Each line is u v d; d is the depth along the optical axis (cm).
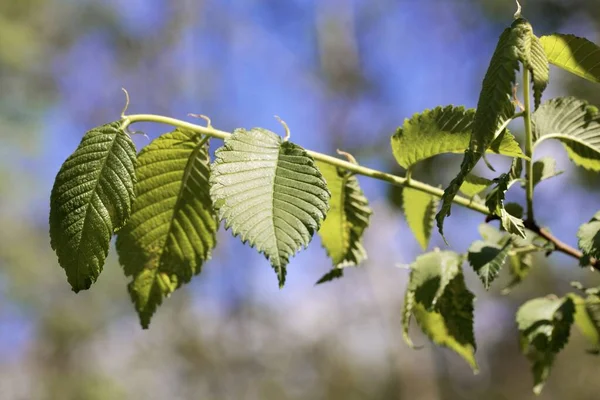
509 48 73
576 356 574
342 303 662
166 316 621
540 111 84
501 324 579
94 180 75
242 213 72
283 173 73
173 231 83
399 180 83
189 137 81
